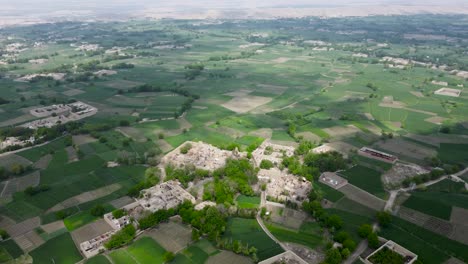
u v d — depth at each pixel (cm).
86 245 19175
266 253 18875
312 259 18638
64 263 18162
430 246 19675
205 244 19412
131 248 19125
